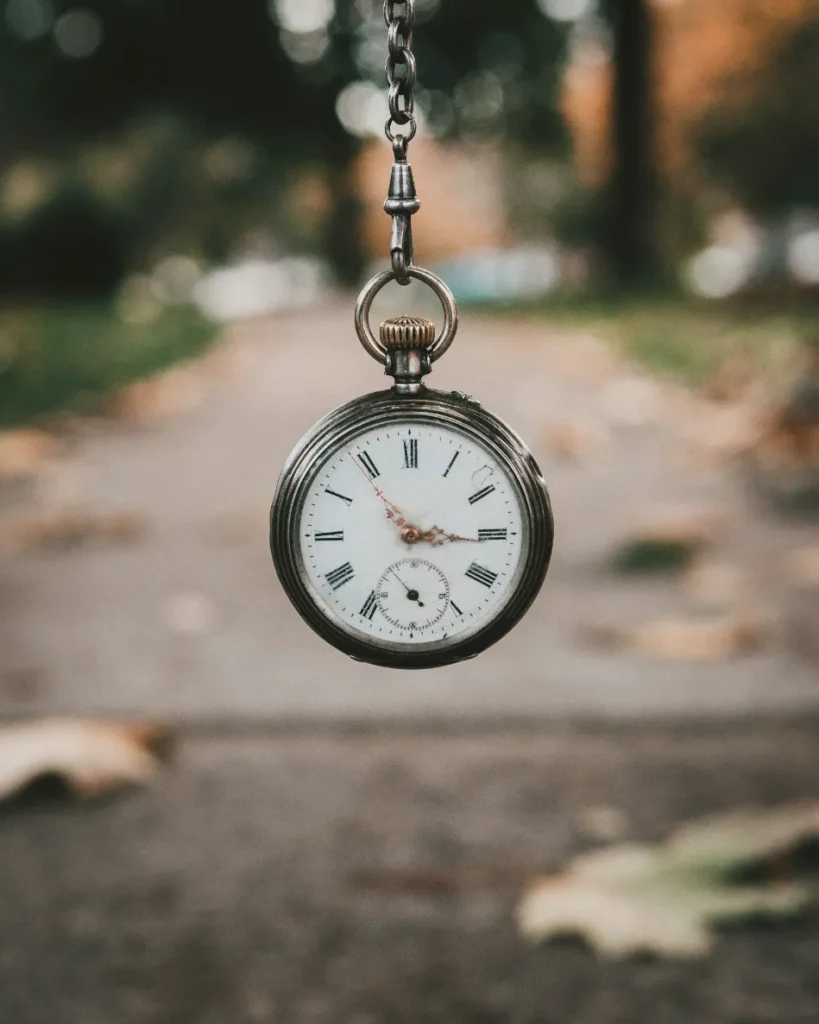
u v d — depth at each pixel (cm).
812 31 809
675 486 165
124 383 268
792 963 61
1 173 775
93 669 100
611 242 638
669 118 845
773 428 178
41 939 63
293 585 41
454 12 777
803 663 98
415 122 41
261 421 231
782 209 897
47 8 759
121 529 144
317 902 66
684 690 93
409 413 41
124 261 615
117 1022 58
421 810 75
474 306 564
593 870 64
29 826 74
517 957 62
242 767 81
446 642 41
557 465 182
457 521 41
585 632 107
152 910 65
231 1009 59
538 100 820
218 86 796
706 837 66
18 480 174
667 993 59
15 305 532
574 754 83
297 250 1263
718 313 426
